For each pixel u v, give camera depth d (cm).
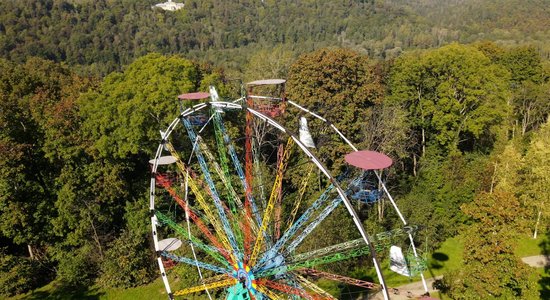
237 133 5056
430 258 4662
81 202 4834
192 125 3984
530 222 4322
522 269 3219
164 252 3647
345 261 4378
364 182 3055
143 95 4741
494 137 6662
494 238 3219
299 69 5519
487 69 6000
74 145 4812
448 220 5006
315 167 5072
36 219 4781
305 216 2950
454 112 5844
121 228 5219
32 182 4931
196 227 4425
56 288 4678
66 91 5847
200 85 5369
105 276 4647
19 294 4616
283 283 3344
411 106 6122
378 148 4909
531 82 7900
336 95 5181
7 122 4788
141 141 4812
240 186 4544
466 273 3422
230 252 3409
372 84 5472
